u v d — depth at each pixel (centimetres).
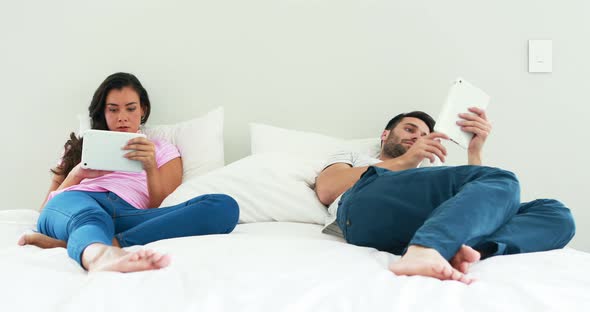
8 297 84
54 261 116
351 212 141
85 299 81
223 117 239
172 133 228
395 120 218
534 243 121
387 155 211
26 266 104
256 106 244
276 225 174
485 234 112
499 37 243
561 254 113
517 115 242
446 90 243
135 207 185
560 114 242
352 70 243
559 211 128
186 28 244
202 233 157
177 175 212
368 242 137
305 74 244
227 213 159
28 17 243
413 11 244
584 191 241
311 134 231
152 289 85
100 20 244
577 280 94
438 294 82
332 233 166
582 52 242
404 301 79
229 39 244
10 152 242
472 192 114
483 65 243
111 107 218
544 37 243
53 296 86
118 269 101
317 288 85
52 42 243
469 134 177
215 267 97
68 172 209
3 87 242
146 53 244
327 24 244
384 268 105
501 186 118
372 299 80
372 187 140
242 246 114
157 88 244
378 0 243
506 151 242
